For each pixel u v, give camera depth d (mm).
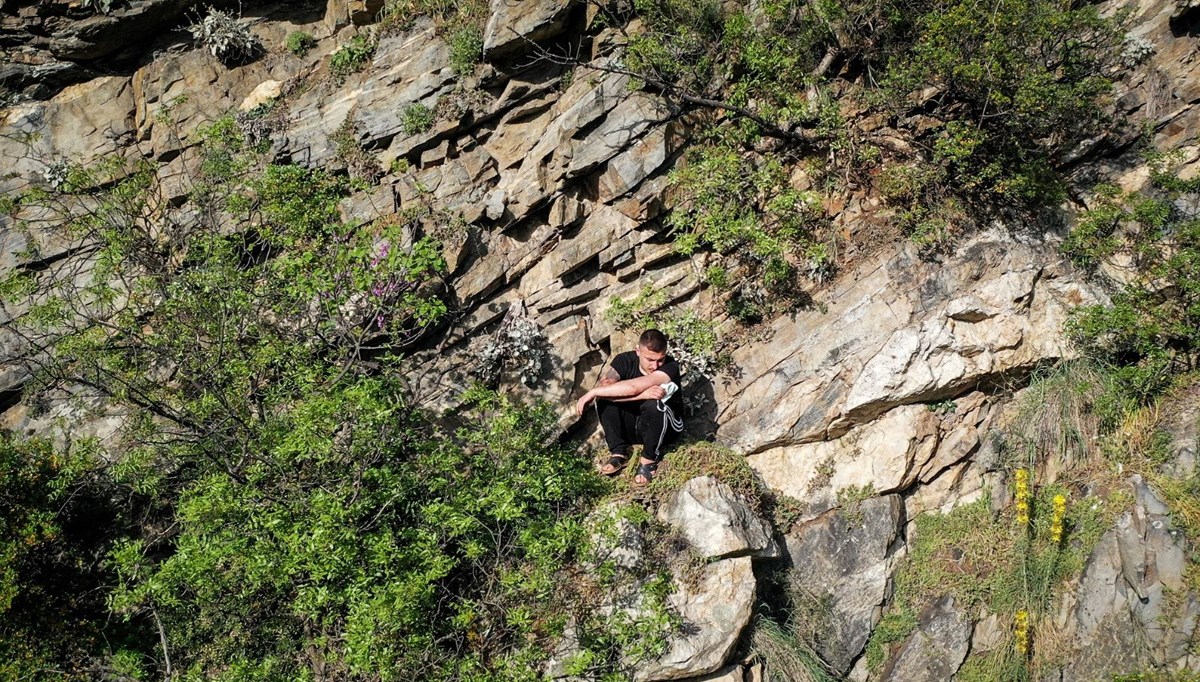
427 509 6344
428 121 8484
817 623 6953
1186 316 7125
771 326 7812
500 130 8570
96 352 7297
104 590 7336
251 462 6781
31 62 9273
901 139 8055
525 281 8203
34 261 8695
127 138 9234
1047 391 7285
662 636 6344
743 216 7969
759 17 8461
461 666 6305
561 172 8180
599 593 6633
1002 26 7324
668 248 8055
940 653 6859
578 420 7734
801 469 7449
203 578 6375
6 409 8492
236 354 7078
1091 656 6508
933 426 7363
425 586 6195
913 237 7656
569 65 8508
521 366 7859
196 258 7590
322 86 9055
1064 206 7730
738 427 7598
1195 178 7238
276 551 6227
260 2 9539
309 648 6816
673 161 8148
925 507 7387
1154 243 7426
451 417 7754
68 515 7449
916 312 7480
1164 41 8016
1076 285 7438
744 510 6855
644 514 6598
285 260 7051
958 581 7051
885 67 8227
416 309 7133
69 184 7742
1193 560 6398
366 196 8273
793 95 8180
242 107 9195
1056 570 6852
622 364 7324
